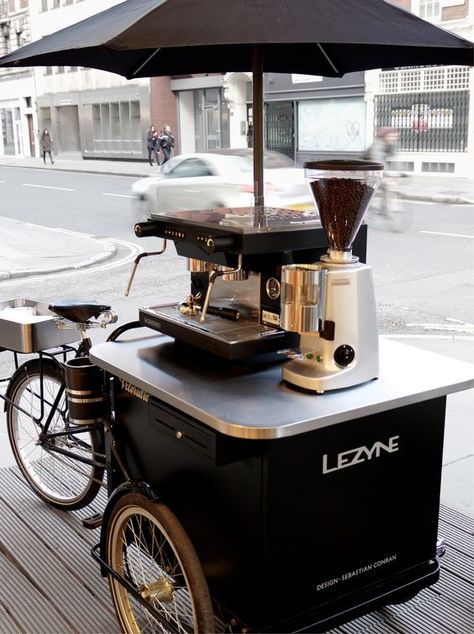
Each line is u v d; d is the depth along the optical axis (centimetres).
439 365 209
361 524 194
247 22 167
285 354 204
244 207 239
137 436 225
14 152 3478
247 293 211
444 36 188
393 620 224
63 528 279
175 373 204
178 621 194
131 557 242
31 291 695
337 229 179
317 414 172
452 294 632
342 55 277
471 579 244
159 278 740
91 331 539
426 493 206
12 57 214
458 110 1553
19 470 327
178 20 166
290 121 1900
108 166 2497
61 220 1223
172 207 1043
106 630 222
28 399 331
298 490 180
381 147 1627
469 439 346
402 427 195
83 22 215
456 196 1298
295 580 186
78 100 2895
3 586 244
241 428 164
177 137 2509
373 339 190
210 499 195
